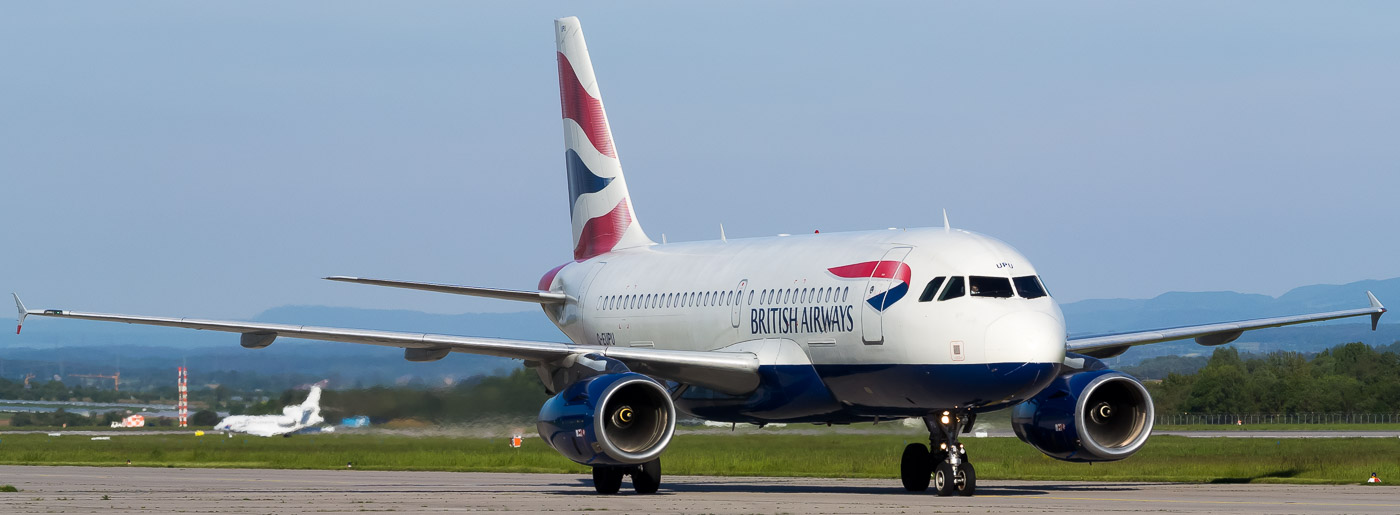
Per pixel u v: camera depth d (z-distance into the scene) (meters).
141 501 83.38
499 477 120.31
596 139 130.88
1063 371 92.62
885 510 72.50
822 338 91.69
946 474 86.06
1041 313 84.00
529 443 167.38
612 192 129.12
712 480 113.69
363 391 170.00
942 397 85.19
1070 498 83.06
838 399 92.88
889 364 86.94
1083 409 88.88
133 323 95.62
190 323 94.56
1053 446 90.62
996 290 84.94
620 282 118.56
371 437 165.88
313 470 137.62
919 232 91.44
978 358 82.56
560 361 96.56
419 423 165.75
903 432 156.12
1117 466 125.94
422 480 114.38
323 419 170.00
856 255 92.06
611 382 88.06
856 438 155.38
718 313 102.75
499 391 162.75
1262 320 101.62
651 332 111.69
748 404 98.94
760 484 106.19
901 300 86.31
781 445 150.88
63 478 117.06
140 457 160.88
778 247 102.44
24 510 75.81
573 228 134.38
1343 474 109.88
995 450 163.75
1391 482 102.75
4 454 164.62
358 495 90.06
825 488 99.38
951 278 85.25
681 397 104.19
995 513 69.69
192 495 90.19
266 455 158.62
